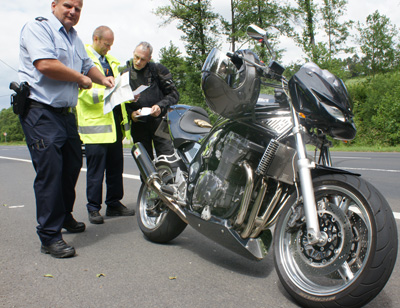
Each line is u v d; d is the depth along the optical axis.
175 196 3.48
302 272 2.62
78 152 4.07
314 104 2.50
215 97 2.94
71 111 3.88
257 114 2.86
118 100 3.92
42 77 3.54
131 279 3.00
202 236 4.18
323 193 2.53
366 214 2.28
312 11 30.16
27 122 3.57
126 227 4.57
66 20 3.65
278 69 2.64
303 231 2.62
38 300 2.65
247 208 2.84
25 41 3.49
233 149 2.97
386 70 32.12
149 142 5.20
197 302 2.60
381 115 23.89
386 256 2.18
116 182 5.11
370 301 2.46
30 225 4.67
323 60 26.50
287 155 2.70
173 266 3.28
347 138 2.59
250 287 2.84
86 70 4.01
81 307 2.54
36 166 3.57
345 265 2.47
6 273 3.14
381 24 31.98
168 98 5.04
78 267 3.27
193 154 3.69
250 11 31.91
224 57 2.88
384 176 7.95
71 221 4.32
